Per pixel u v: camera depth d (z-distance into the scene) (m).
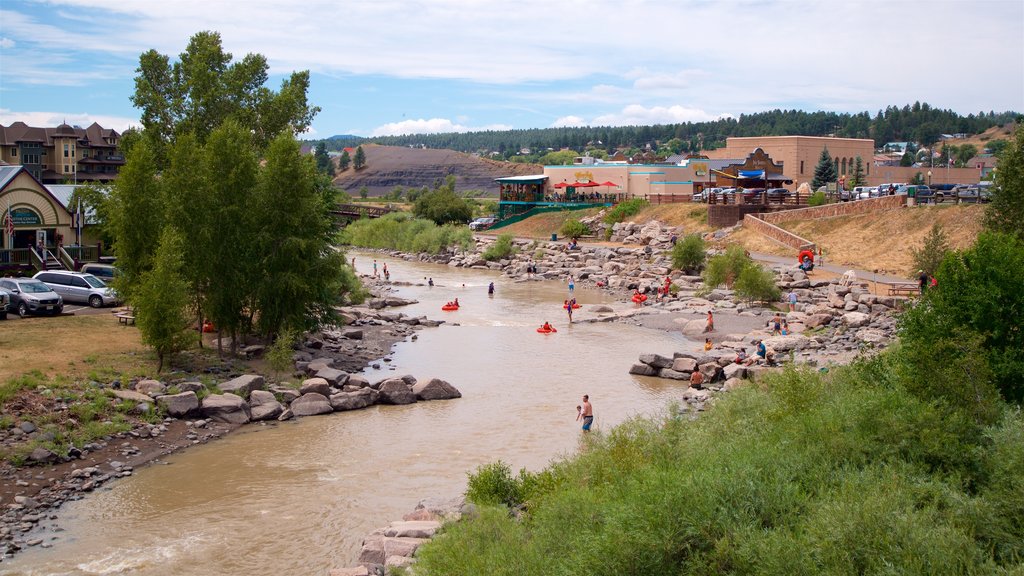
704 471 18.88
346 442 32.09
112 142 110.56
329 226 46.12
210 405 33.69
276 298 42.09
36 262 57.78
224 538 23.25
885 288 58.19
